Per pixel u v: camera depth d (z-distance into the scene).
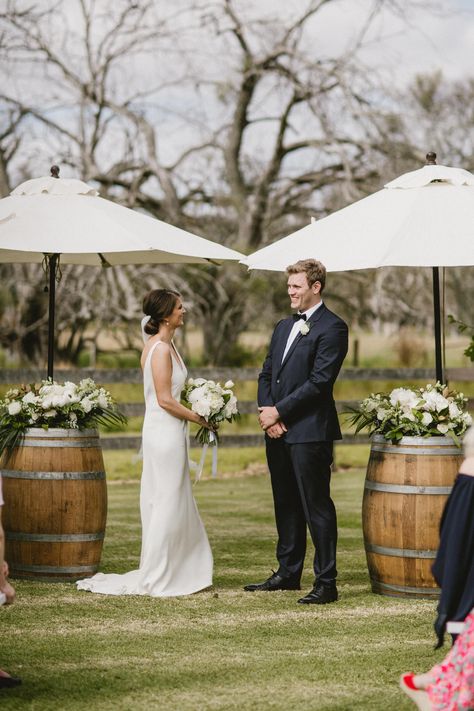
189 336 23.34
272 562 7.68
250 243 20.58
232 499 11.52
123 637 5.34
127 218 6.95
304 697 4.34
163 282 19.22
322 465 6.27
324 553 6.26
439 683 3.74
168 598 6.35
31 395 6.75
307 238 6.61
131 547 8.27
